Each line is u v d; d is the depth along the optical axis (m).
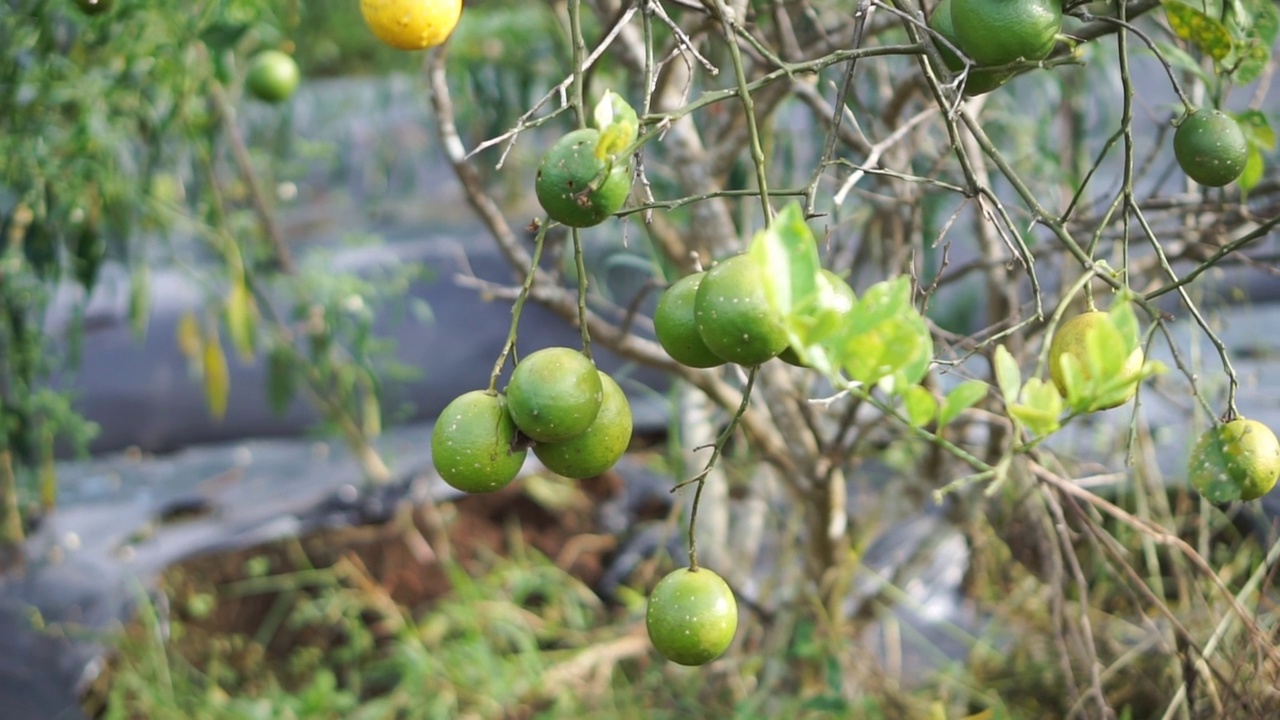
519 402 1.41
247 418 4.64
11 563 3.71
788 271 1.26
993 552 3.29
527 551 3.89
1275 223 1.52
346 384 3.97
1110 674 2.45
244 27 2.73
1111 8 1.64
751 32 2.01
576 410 1.41
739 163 2.74
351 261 4.66
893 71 2.89
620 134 1.37
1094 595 3.10
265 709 3.16
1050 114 2.91
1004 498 2.62
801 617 2.77
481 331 4.66
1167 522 2.75
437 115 2.16
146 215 3.53
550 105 3.40
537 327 4.67
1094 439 3.20
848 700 2.79
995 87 1.53
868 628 3.05
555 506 4.06
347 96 4.93
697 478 1.44
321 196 5.52
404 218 5.26
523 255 2.20
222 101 3.48
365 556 3.84
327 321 3.72
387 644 3.62
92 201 3.11
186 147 3.61
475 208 2.18
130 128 3.32
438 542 3.92
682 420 3.04
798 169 3.53
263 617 3.67
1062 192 2.97
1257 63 1.67
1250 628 1.89
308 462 4.47
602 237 3.90
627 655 3.25
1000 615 3.17
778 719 2.68
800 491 2.41
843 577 2.81
